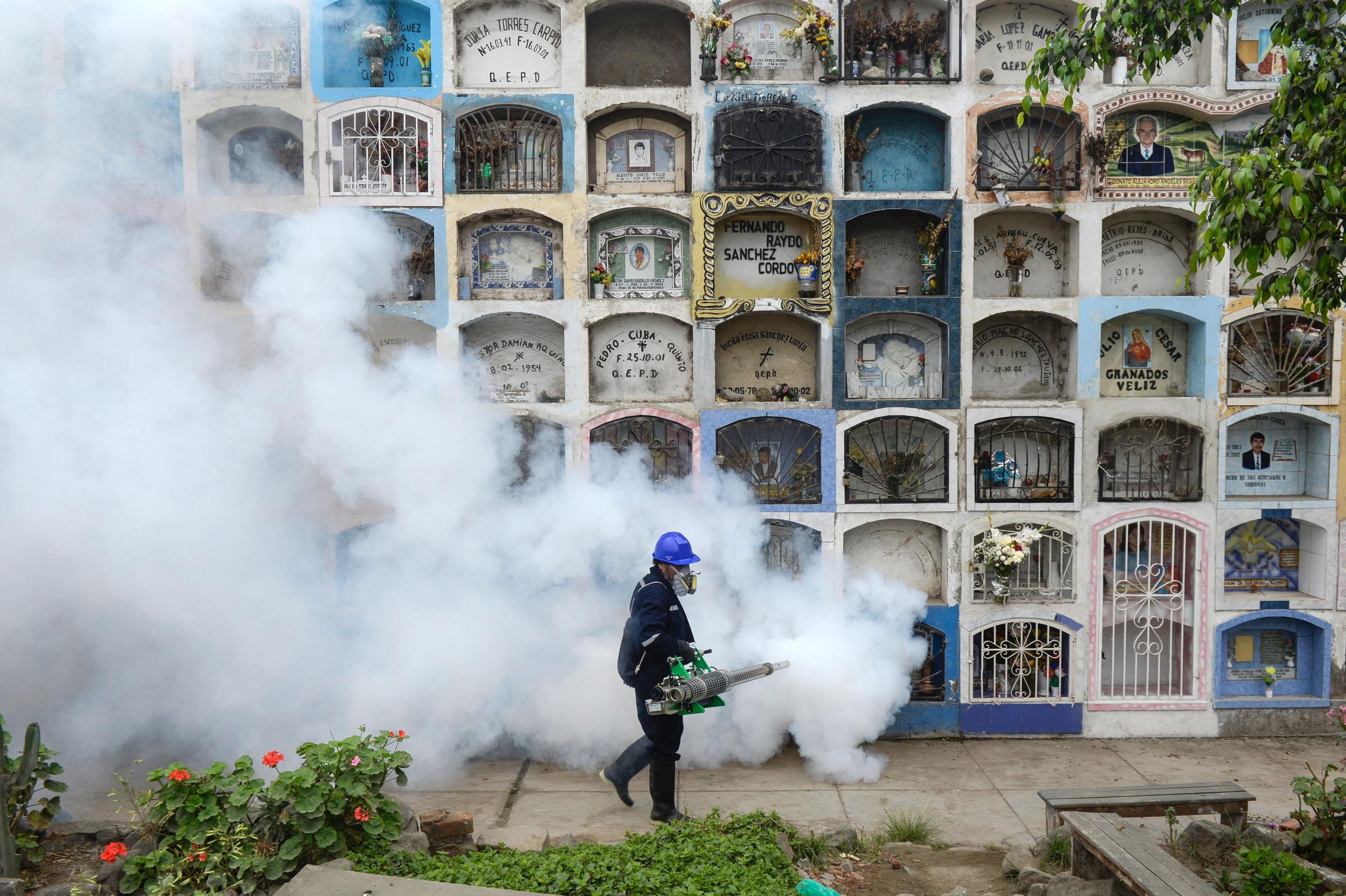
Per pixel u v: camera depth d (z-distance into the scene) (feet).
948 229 28.09
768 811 23.49
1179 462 29.22
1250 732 28.78
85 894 15.67
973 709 28.48
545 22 28.68
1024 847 19.71
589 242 28.84
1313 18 18.15
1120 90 28.02
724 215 27.96
